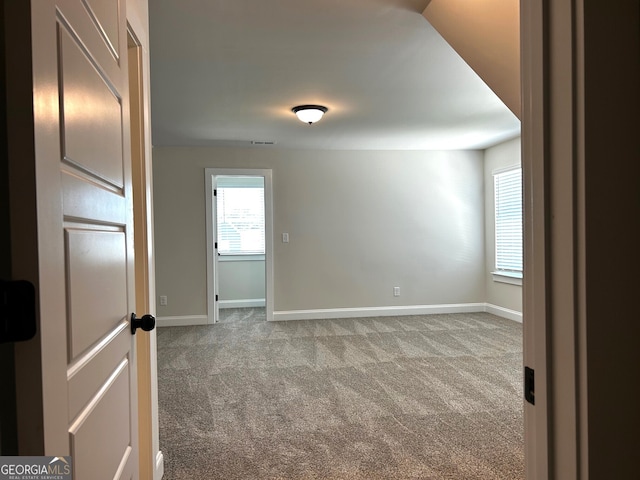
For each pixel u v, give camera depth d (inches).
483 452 88.2
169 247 207.6
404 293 228.2
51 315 24.1
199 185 209.9
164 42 94.7
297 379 132.4
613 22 23.3
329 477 79.4
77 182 29.6
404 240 227.6
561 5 24.2
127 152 46.3
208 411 109.2
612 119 23.3
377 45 96.9
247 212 262.1
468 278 233.3
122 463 41.3
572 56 23.6
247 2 78.5
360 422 102.2
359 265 224.4
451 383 128.0
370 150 223.9
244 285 261.6
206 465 83.7
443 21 80.0
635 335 23.6
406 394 119.7
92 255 32.8
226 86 122.7
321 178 220.5
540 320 26.2
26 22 22.2
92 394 32.4
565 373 24.5
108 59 39.2
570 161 23.9
